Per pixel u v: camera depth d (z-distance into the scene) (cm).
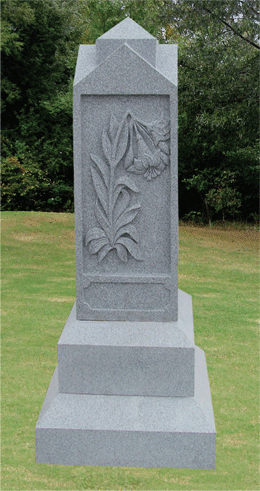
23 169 1283
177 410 300
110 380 307
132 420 297
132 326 311
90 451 298
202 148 1155
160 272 314
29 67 1297
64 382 310
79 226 309
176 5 895
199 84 917
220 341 482
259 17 852
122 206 309
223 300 606
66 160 1363
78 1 1320
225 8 866
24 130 1331
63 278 689
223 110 898
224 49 909
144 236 312
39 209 1353
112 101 300
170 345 302
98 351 305
